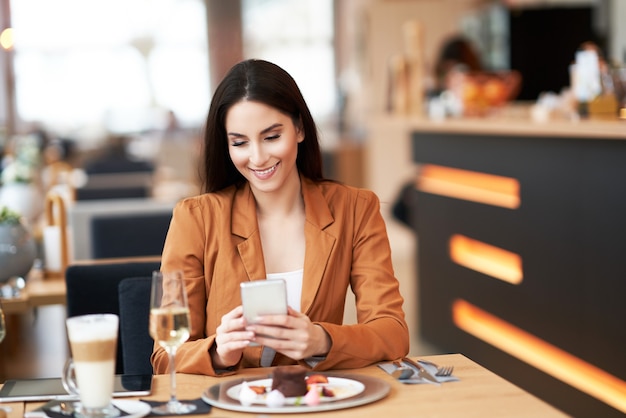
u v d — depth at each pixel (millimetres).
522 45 7398
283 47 17734
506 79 5852
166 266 2355
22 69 17859
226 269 2332
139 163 8984
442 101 6168
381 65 10461
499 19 7992
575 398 3961
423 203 5914
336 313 2379
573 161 3945
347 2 17453
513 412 1774
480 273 5039
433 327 5805
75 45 17969
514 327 4609
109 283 2990
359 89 13336
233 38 17859
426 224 5871
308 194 2416
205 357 2117
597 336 3770
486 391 1907
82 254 4965
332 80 17656
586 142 3820
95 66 18047
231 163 2416
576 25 7391
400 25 10469
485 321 5000
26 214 6051
